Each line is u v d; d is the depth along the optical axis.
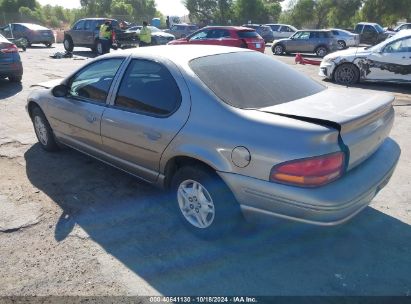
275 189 2.62
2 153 5.24
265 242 3.25
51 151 5.24
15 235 3.36
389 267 2.95
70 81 4.45
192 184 3.22
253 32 16.34
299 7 58.56
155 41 22.55
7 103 8.19
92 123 4.02
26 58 16.92
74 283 2.79
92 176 4.51
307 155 2.50
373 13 48.38
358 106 2.94
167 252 3.14
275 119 2.71
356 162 2.82
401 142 5.79
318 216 2.55
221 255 3.10
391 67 10.33
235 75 3.27
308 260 3.04
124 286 2.77
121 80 3.75
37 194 4.09
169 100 3.25
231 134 2.80
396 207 3.84
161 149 3.27
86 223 3.55
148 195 4.06
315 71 13.89
